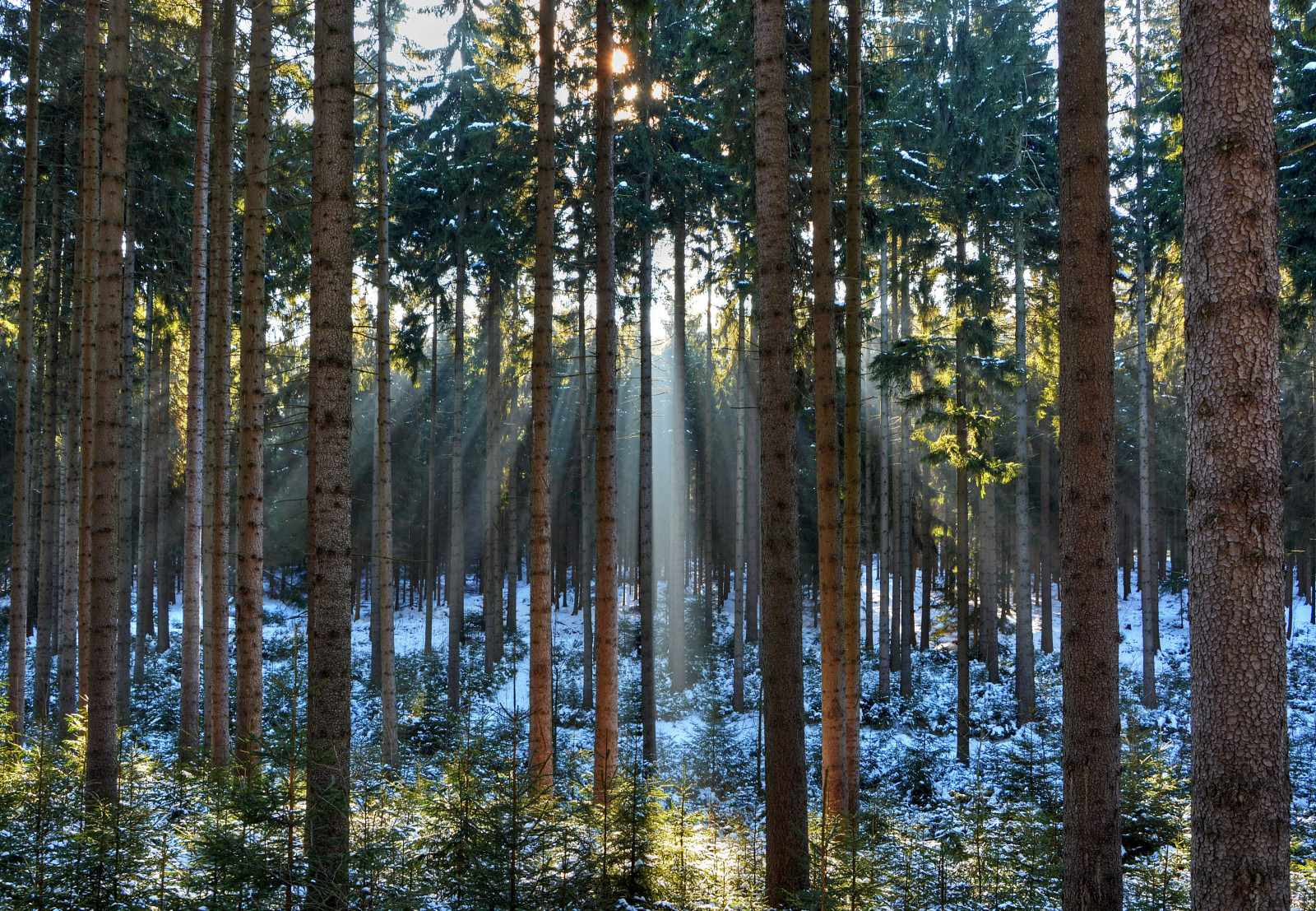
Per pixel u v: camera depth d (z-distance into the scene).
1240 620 4.40
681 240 23.47
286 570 49.28
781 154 8.45
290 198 15.50
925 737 20.48
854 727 11.38
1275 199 4.61
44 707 16.44
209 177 15.56
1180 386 36.16
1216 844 4.39
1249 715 4.35
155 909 6.21
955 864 8.39
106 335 9.27
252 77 12.12
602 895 6.68
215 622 12.04
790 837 7.68
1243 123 4.56
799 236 12.48
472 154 23.30
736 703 24.80
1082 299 6.16
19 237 17.95
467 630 37.66
